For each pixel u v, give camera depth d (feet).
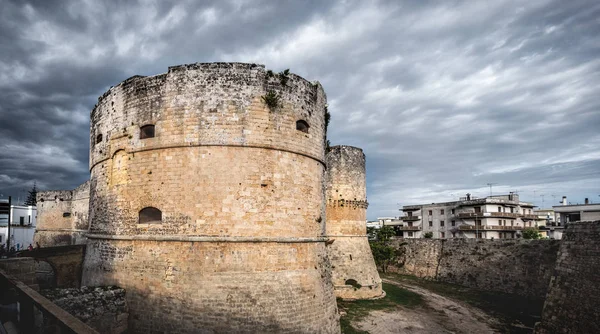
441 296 143.02
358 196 143.64
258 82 70.74
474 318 112.98
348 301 128.26
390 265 203.41
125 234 70.59
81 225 159.22
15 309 38.68
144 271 66.80
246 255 64.95
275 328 62.90
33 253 91.66
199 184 66.44
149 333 63.98
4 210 102.63
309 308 68.08
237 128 68.28
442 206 274.77
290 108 73.56
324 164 84.94
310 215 75.20
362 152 149.69
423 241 193.67
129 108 74.43
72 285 95.86
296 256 69.87
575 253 89.97
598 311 79.00
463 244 173.58
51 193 171.32
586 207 221.46
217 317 61.26
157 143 69.36
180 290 63.36
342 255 135.64
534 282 139.85
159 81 71.41
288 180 71.36
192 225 65.36
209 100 68.80
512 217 248.52
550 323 89.35
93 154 85.76
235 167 67.26
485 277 157.38
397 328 101.30
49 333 42.91
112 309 64.18
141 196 69.82
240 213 66.08
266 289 64.28
